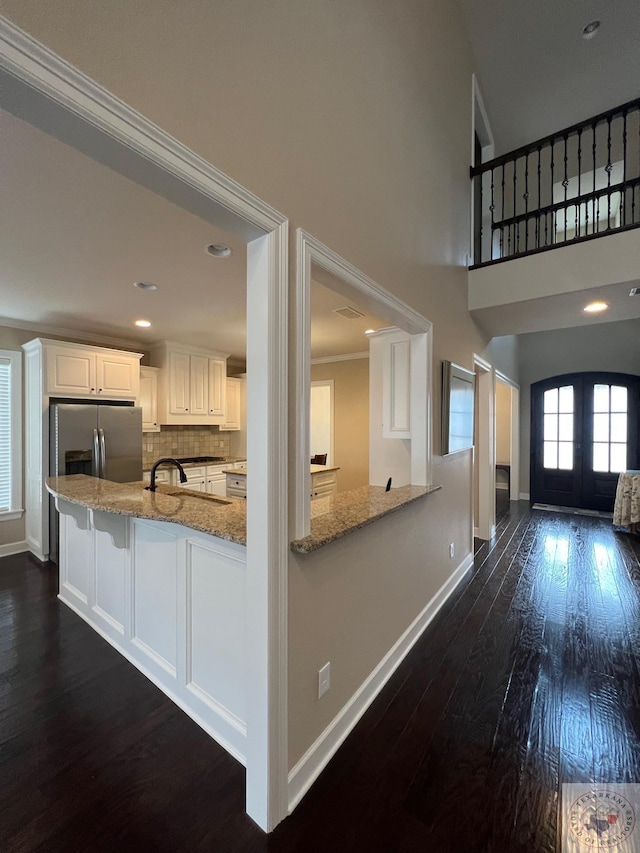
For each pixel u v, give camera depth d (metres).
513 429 6.75
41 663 2.08
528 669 2.09
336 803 1.33
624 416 5.78
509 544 4.37
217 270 2.54
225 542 1.54
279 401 1.23
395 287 2.12
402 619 2.22
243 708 1.51
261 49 1.21
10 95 0.72
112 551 2.23
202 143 1.02
